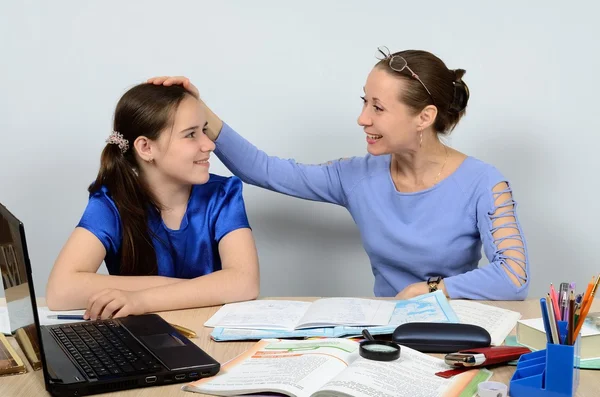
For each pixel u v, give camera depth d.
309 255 2.36
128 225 1.69
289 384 0.99
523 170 2.27
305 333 1.25
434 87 1.74
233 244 1.72
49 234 2.31
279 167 1.99
